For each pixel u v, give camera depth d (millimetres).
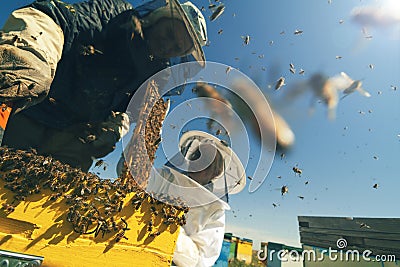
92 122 1445
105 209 738
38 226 667
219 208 1146
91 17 1226
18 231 653
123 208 764
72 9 1137
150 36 1322
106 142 1498
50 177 704
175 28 1284
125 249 738
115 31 1295
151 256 764
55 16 1021
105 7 1312
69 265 672
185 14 1243
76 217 702
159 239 785
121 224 750
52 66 821
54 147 1373
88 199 735
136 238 758
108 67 1333
